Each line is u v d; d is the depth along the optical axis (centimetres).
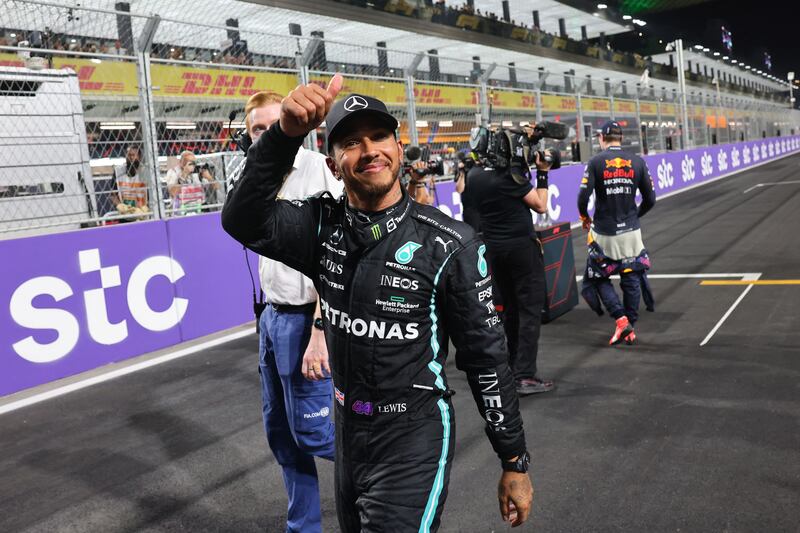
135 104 589
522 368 411
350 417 163
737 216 1207
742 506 265
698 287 667
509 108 1107
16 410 437
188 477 327
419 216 160
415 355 158
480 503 283
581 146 1298
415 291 156
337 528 275
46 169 525
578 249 987
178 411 418
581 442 337
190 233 598
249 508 294
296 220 164
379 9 2169
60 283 501
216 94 658
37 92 517
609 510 270
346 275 160
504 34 2766
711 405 371
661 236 1048
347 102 151
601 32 4059
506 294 428
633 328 521
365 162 152
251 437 371
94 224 560
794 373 409
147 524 284
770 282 660
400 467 158
